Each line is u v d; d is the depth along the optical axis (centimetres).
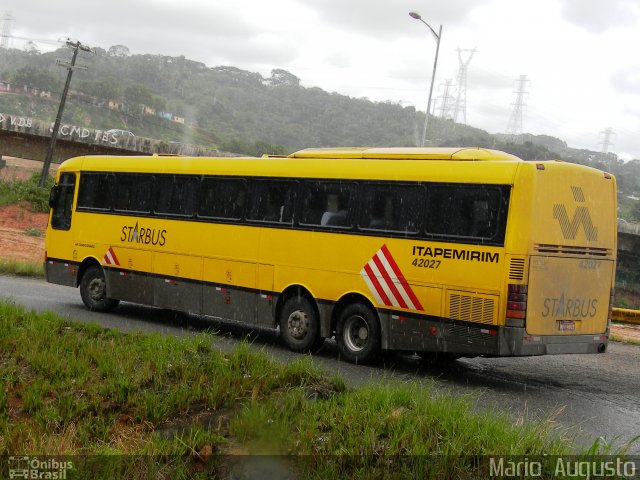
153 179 1570
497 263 1064
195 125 18450
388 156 1221
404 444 691
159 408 816
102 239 1664
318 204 1291
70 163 1758
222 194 1440
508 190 1067
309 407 807
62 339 1110
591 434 853
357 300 1238
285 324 1329
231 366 978
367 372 1166
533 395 1067
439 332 1121
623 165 18975
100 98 16638
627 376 1277
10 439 720
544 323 1072
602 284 1158
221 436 739
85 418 795
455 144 14188
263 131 19575
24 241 3581
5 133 5916
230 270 1409
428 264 1137
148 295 1564
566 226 1098
